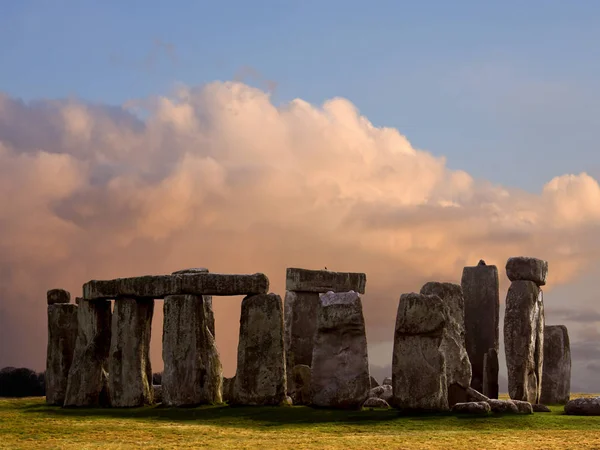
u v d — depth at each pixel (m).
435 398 35.47
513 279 40.88
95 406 41.34
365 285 46.84
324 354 37.19
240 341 38.72
